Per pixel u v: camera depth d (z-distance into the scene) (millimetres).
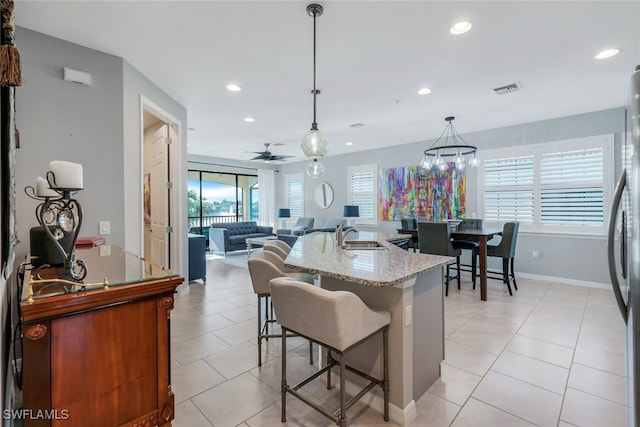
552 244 4887
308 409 1918
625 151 1356
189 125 5234
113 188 2805
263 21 2303
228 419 1828
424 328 2055
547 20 2279
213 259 7312
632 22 2297
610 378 2205
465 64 2992
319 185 8656
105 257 2016
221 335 2990
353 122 4996
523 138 5098
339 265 1987
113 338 1309
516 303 3861
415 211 6520
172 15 2223
